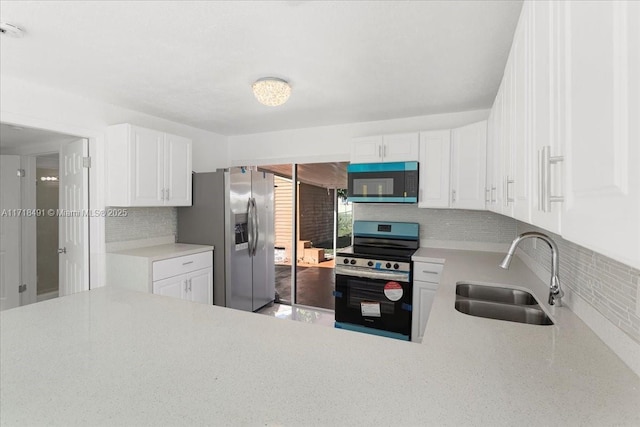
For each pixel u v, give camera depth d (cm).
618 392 77
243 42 177
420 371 87
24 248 388
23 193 386
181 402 73
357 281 300
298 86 245
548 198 67
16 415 69
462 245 322
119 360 93
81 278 288
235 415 68
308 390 77
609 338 102
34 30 165
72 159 300
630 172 37
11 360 93
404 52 188
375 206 358
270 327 117
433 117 326
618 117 40
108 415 69
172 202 321
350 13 149
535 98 86
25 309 136
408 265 279
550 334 113
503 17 151
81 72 221
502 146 159
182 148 333
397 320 284
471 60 198
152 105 296
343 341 105
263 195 405
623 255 38
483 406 71
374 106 296
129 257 281
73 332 112
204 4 142
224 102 287
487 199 242
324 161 377
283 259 634
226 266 340
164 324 120
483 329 118
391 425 65
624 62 38
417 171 298
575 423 66
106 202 293
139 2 141
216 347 101
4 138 345
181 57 196
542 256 195
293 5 142
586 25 51
